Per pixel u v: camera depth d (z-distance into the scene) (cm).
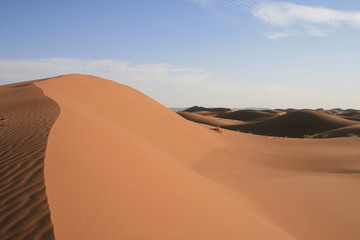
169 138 1689
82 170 442
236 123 8481
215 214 532
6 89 1947
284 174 1326
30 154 475
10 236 267
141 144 959
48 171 407
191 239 387
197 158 1504
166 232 370
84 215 322
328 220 766
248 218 614
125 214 364
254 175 1263
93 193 381
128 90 2577
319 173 1400
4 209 309
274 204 853
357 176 1267
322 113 7112
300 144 2566
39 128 681
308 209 838
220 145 2052
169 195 507
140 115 1898
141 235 334
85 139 624
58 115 862
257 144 2503
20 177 386
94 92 1995
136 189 458
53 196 340
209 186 801
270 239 533
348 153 1967
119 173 492
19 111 1009
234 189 954
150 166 637
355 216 809
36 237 266
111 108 1775
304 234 663
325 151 2114
